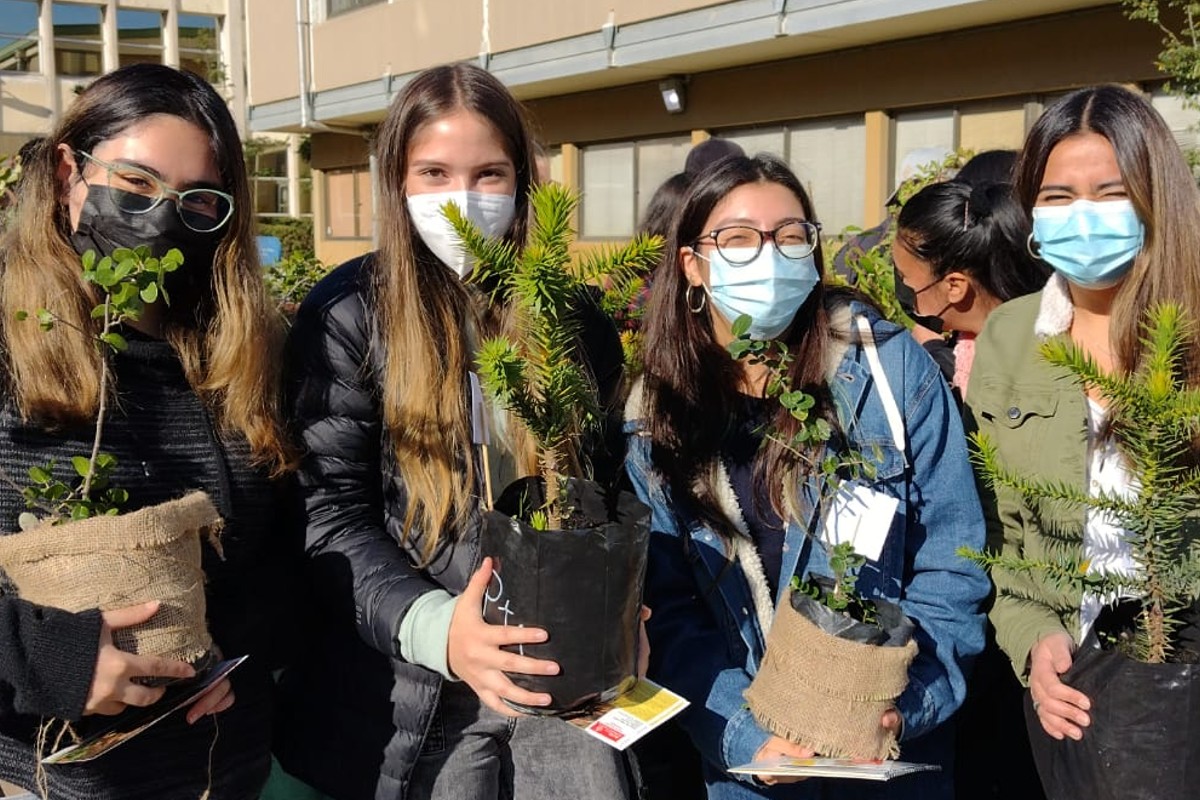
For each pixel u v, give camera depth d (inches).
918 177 176.7
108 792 62.6
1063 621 79.0
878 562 77.2
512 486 69.5
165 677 57.6
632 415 82.7
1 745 63.3
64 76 951.0
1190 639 68.1
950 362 111.4
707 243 78.4
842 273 152.6
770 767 64.9
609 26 445.4
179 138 66.2
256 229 72.2
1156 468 64.4
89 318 64.5
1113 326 81.0
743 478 81.5
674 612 81.0
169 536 58.0
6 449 62.0
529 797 78.5
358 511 74.5
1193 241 77.7
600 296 83.1
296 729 78.0
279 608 74.5
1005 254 106.9
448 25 535.8
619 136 507.5
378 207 77.2
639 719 62.9
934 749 81.4
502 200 75.2
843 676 64.6
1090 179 80.2
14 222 67.3
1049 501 81.3
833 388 79.8
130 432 65.3
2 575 61.0
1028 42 341.7
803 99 419.5
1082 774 67.4
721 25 400.8
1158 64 264.5
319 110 645.3
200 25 1006.4
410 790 75.1
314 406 73.7
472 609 63.6
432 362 73.5
